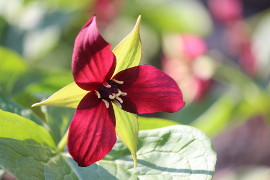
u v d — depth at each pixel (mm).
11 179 673
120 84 525
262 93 886
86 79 512
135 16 1070
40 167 523
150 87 526
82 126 516
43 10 940
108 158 549
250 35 1036
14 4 952
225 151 1276
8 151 513
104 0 980
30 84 754
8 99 590
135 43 517
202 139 538
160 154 543
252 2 1748
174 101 527
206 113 945
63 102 516
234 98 873
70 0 944
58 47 1015
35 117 588
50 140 559
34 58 903
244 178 993
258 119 1308
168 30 1088
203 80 885
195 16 1077
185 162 534
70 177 533
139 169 541
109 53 508
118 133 527
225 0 1017
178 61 895
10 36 921
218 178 1187
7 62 748
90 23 500
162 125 593
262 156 1250
